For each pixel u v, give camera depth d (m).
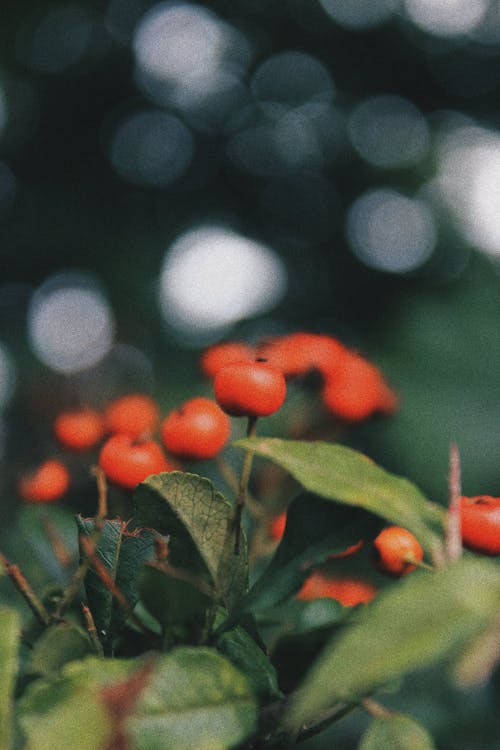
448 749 0.29
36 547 0.20
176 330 0.85
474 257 0.65
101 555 0.16
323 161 1.08
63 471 0.20
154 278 0.92
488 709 0.30
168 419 0.18
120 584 0.16
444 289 0.59
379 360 0.53
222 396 0.16
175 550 0.15
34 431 0.43
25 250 0.95
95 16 1.02
